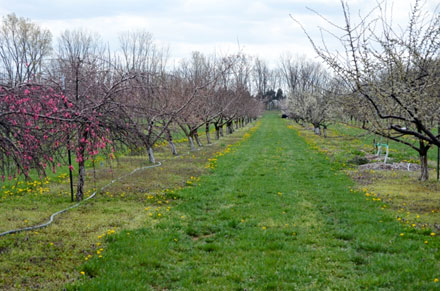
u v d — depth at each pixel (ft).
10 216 30.37
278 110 392.06
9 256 21.58
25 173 22.35
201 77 88.28
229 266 21.34
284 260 22.03
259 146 93.97
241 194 40.22
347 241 25.75
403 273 19.45
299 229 28.17
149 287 18.62
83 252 22.80
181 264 21.80
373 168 56.29
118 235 25.79
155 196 38.73
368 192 40.70
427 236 25.44
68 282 18.63
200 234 27.68
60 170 54.90
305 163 64.59
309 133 137.18
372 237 25.73
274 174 53.42
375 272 20.18
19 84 22.08
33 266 20.38
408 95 28.22
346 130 140.56
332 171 55.98
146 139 38.58
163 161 65.21
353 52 28.55
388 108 29.53
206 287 18.71
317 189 43.11
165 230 27.61
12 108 21.42
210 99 95.25
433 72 29.22
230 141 108.37
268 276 19.85
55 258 21.66
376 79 31.22
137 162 63.31
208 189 42.78
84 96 33.86
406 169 54.54
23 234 25.79
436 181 44.83
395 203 35.45
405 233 26.20
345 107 35.53
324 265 21.39
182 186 44.27
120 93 38.63
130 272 20.03
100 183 45.29
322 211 33.88
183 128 83.87
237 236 26.71
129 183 45.32
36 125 23.45
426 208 33.06
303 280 19.36
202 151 82.17
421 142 45.19
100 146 31.63
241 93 122.11
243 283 19.20
